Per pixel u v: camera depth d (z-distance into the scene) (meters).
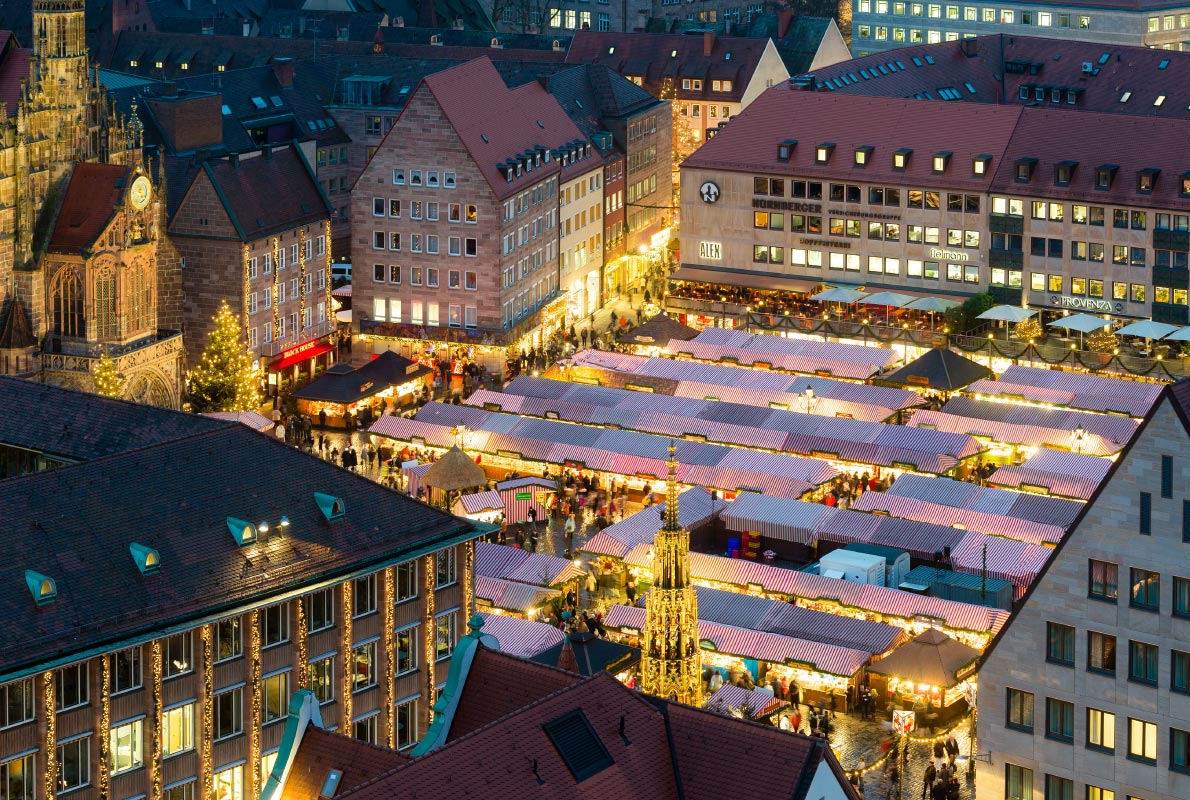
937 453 174.00
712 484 170.12
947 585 146.38
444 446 179.62
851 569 148.00
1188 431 101.94
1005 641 108.81
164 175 197.00
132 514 108.19
